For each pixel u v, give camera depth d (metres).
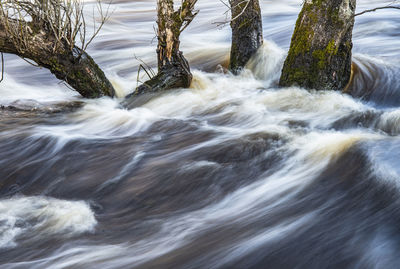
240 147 5.37
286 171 4.68
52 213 4.41
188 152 5.45
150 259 3.35
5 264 3.57
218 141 5.68
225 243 3.42
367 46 10.54
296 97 7.06
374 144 4.68
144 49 13.08
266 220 3.76
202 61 10.24
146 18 21.55
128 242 3.76
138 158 5.45
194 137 6.03
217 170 4.89
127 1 27.81
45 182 5.17
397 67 7.89
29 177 5.30
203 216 4.09
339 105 6.73
